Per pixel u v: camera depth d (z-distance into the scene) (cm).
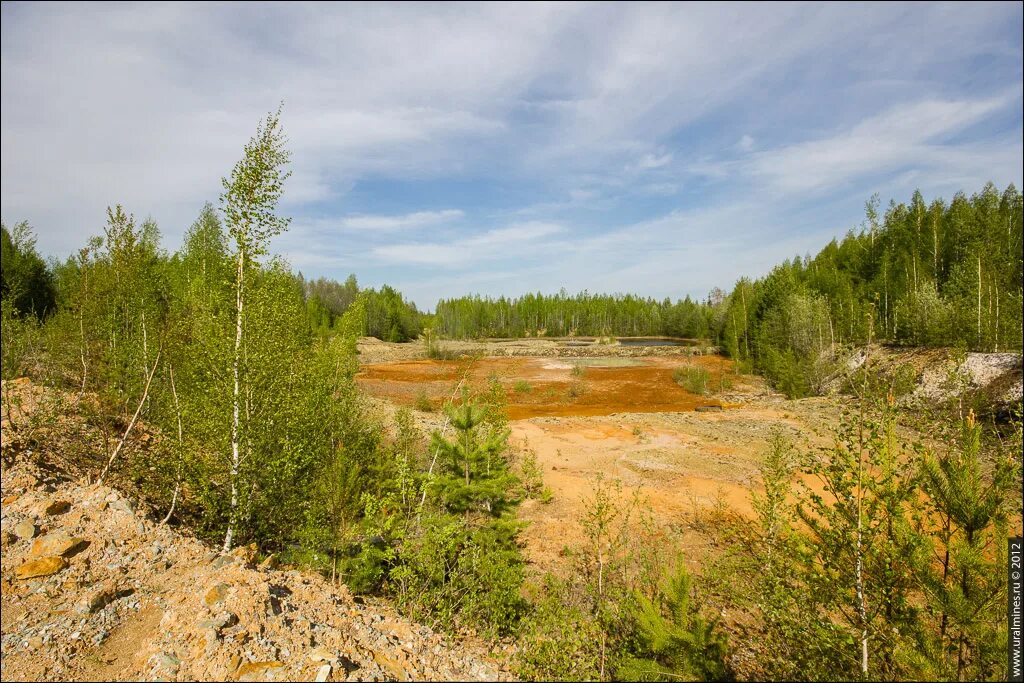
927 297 3119
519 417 3161
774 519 1005
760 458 1936
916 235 4278
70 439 1039
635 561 981
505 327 11825
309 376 1165
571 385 4309
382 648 619
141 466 945
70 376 1346
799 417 2577
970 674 490
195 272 1870
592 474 1814
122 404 1254
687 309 10644
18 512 754
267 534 958
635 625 727
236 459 886
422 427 2097
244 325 927
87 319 1229
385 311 9194
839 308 3934
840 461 595
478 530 1038
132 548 754
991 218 3631
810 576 595
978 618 479
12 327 1404
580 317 12375
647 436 2350
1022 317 2408
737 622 852
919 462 545
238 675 492
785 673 616
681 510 1464
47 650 534
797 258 7125
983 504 494
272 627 585
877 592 545
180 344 1060
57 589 636
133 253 1211
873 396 573
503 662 715
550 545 1253
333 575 887
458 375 1416
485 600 839
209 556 784
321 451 1087
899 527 531
